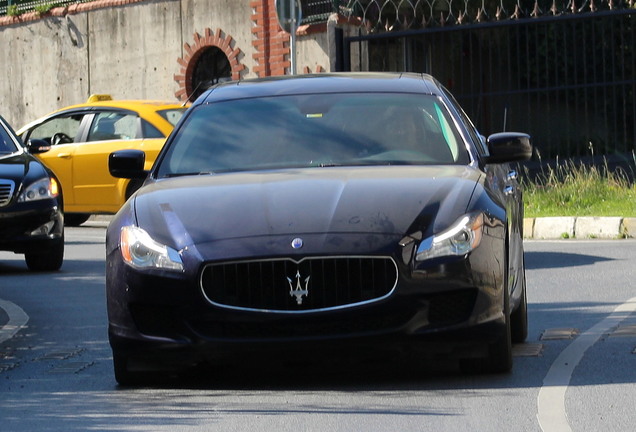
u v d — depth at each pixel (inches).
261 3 2849.4
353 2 2780.5
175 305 787.4
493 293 794.8
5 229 1566.2
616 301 1154.0
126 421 727.1
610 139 2642.7
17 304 1294.3
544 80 2881.4
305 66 2792.8
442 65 2420.0
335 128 928.9
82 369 911.0
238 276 781.3
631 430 671.1
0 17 3260.3
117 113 2194.9
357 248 773.9
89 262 1712.6
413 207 800.3
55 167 2231.8
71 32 3139.8
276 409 746.2
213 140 933.8
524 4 2935.5
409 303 772.6
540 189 2085.4
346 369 861.2
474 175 861.2
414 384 802.8
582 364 852.0
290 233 784.9
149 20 3019.2
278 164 901.8
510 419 700.7
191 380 847.1
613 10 2290.8
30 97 3216.0
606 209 1919.3
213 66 2967.5
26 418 746.8
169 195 847.7
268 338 776.9
